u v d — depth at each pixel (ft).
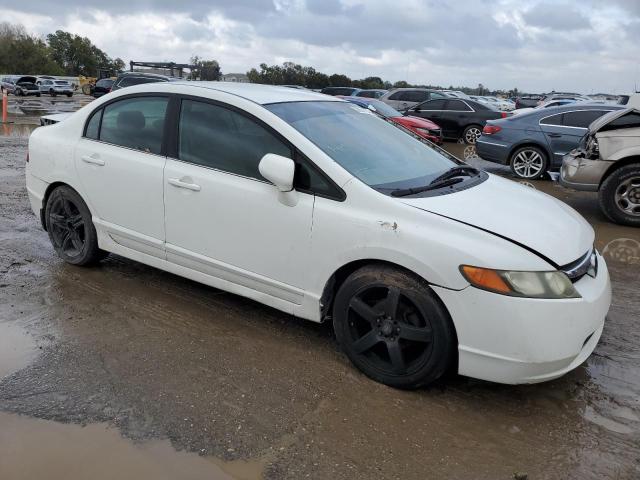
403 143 13.23
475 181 12.19
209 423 9.00
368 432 8.98
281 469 8.05
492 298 8.99
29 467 7.91
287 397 9.82
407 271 9.75
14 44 285.02
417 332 9.71
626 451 8.73
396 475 8.05
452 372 10.89
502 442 8.87
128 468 7.95
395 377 10.11
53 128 15.29
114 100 13.89
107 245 14.25
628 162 23.20
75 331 11.85
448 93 70.38
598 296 9.73
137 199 13.12
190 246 12.44
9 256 16.12
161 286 14.38
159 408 9.33
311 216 10.50
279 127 11.15
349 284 10.33
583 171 24.00
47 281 14.40
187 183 12.12
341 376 10.57
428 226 9.55
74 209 14.96
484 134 36.63
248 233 11.38
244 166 11.52
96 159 13.80
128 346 11.32
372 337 10.23
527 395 10.18
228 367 10.71
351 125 12.66
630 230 22.75
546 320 8.95
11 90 137.80
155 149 12.92
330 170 10.47
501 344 9.07
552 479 8.10
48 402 9.37
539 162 34.83
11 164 32.86
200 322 12.50
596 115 33.42
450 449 8.66
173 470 7.95
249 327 12.38
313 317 10.99
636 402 10.05
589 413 9.70
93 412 9.16
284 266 11.05
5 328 11.84
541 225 10.15
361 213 10.07
